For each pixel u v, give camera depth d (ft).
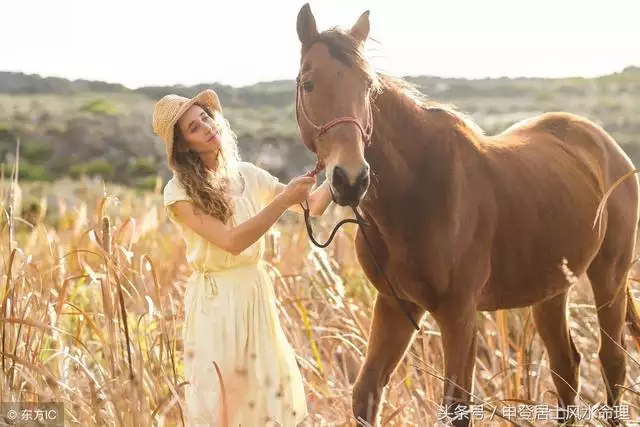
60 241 22.89
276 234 16.85
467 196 13.66
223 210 12.21
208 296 12.37
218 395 12.01
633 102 88.48
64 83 119.85
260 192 13.25
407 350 14.42
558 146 16.79
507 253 14.47
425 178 13.33
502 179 14.40
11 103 91.97
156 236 24.20
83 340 17.44
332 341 18.13
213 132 12.46
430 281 13.39
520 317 19.15
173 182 12.55
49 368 15.55
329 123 11.74
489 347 17.39
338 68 11.85
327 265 16.99
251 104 105.29
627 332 18.37
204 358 12.16
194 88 116.98
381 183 13.19
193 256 12.51
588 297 20.42
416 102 13.73
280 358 12.53
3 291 14.69
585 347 19.07
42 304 14.92
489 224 14.02
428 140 13.48
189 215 12.23
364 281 21.74
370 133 12.37
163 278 20.88
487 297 14.64
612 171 17.43
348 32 12.60
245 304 12.38
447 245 13.29
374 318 14.24
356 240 14.23
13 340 13.99
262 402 12.19
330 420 15.43
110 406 13.07
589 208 16.17
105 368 14.57
